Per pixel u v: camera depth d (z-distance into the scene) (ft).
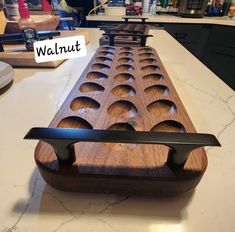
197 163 0.75
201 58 5.75
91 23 5.24
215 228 0.68
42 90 1.56
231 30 5.04
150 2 5.63
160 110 1.13
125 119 1.01
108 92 1.26
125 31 2.48
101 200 0.76
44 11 3.11
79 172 0.72
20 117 1.23
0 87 1.45
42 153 0.78
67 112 1.05
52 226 0.68
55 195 0.78
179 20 5.14
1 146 1.01
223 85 1.71
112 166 0.75
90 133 0.65
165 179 0.70
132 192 0.76
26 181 0.83
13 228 0.67
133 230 0.68
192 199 0.77
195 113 1.31
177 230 0.68
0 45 2.01
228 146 1.03
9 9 2.42
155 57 1.94
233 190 0.81
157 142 0.62
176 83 1.73
